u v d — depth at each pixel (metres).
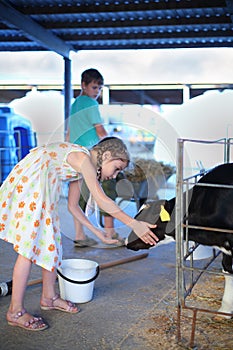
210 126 9.84
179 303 2.60
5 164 9.33
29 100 10.59
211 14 6.91
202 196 2.92
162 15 7.03
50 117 10.57
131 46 8.64
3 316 2.93
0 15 6.26
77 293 3.15
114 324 2.85
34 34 7.26
